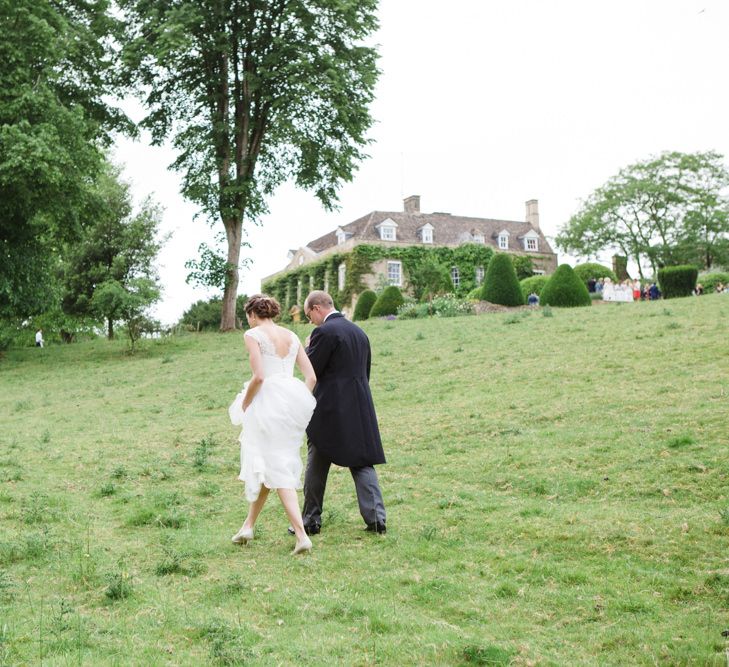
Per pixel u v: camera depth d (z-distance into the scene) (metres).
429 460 7.85
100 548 5.05
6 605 3.86
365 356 5.50
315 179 29.20
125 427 11.52
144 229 39.31
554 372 12.00
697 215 57.53
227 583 4.15
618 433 7.81
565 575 4.25
